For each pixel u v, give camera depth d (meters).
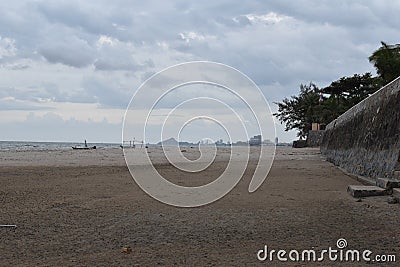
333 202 10.04
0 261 5.44
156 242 6.42
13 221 7.82
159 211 8.94
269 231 7.14
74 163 24.08
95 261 5.47
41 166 21.58
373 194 10.88
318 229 7.25
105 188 12.61
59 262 5.42
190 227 7.44
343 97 64.12
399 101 13.20
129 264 5.35
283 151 39.50
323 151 33.88
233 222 7.85
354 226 7.45
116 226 7.48
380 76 46.53
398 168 12.00
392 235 6.79
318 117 62.97
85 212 8.74
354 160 17.84
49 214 8.49
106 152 39.34
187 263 5.40
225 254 5.81
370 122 16.48
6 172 17.81
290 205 9.70
